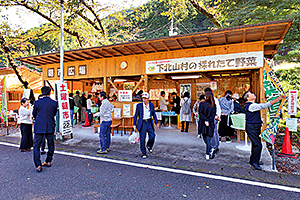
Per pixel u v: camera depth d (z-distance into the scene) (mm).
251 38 5918
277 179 3379
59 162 4398
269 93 4305
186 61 7078
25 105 5312
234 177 3578
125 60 8164
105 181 3402
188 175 3666
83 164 4270
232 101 5883
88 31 14945
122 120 7750
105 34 16078
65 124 6367
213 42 6387
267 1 8773
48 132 3973
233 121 5520
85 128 8859
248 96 4086
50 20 12680
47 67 10148
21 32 11828
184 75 9312
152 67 7656
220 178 3525
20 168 4012
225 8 11102
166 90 12344
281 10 8398
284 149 4789
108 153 4988
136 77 11289
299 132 7191
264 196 2893
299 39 8391
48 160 4094
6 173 3748
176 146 5605
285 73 11656
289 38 8422
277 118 3959
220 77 11250
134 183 3322
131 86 15492
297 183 3225
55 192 3004
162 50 7422
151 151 4953
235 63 6363
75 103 10641
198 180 3443
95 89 13531
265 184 3279
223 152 5012
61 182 3359
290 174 3594
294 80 11195
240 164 4141
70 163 4332
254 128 3930
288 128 4812
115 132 7789
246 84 10766
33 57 8695
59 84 6293
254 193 2980
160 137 6797
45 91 4148
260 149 3908
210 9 12570
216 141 4785
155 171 3867
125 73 8188
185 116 7648
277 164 4172
